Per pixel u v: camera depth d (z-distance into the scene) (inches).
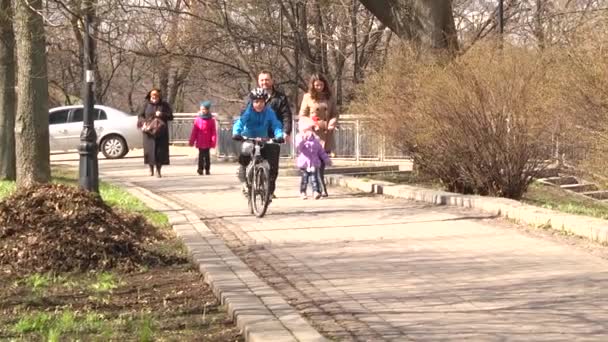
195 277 399.5
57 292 368.8
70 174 997.2
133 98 2469.2
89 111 645.3
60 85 2233.0
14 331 302.8
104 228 434.9
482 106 642.2
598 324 288.8
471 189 688.4
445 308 316.5
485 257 416.2
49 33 781.3
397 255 427.2
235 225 542.0
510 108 638.5
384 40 1627.7
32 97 710.5
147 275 404.8
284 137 579.2
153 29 1397.6
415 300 331.0
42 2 673.0
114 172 1029.8
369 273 385.4
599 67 589.6
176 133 1631.4
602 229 445.7
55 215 437.4
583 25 621.3
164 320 318.7
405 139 708.0
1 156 846.5
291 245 464.4
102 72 2289.6
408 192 665.0
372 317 306.0
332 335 282.8
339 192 733.3
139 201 665.0
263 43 1596.9
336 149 1108.5
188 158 1307.8
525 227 507.8
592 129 601.9
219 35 1582.2
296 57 1585.9
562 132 627.5
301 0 1504.7
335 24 1620.3
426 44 856.9
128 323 314.3
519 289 344.8
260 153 582.2
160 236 499.5
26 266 403.2
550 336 275.3
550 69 636.1
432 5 859.4
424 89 669.3
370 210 603.2
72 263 406.9
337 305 325.7
